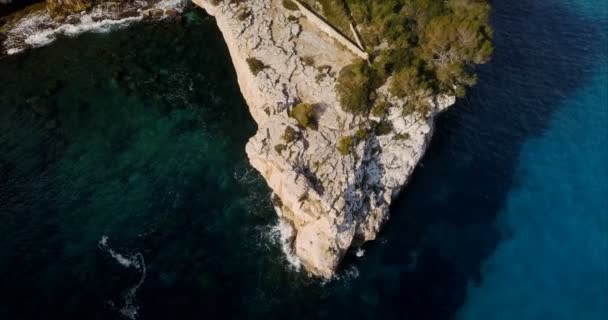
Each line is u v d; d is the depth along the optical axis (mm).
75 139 62281
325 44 65250
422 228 58438
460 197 61594
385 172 58125
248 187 59000
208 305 49844
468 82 61406
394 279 54094
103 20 74812
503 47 77375
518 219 60938
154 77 69250
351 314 50938
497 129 68250
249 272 52469
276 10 68562
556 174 64875
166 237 54469
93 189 57938
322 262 51625
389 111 60219
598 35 80000
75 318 48281
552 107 71188
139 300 49781
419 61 61531
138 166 60250
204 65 71188
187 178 59438
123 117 64812
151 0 76562
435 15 63375
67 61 70250
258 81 60562
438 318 52125
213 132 63969
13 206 56188
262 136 56250
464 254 57156
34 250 52844
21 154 60594
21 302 49094
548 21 81500
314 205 53062
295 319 49875
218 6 69500
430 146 65312
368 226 54781
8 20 73688
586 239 60156
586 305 55281
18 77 68000
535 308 54750
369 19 65750
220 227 55562
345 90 59688
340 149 55844
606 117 70500
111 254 52844
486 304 54000
